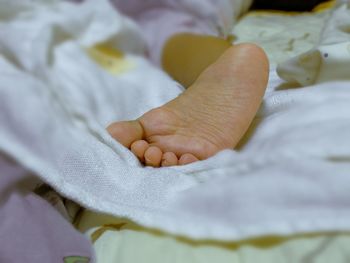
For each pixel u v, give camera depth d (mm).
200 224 339
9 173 380
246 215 330
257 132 443
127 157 421
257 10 882
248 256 320
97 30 635
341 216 315
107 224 378
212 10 716
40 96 441
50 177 384
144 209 365
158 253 336
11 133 400
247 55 458
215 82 455
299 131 377
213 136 432
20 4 595
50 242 362
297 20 771
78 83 524
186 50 630
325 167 331
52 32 574
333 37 520
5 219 364
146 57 665
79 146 410
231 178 361
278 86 501
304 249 312
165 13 714
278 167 345
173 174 398
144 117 449
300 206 325
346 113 387
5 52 536
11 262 348
